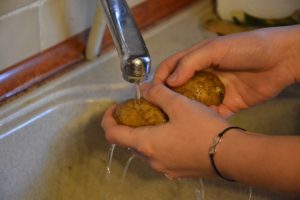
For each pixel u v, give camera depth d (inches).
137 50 17.3
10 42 23.3
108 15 18.9
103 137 26.9
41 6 23.9
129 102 20.2
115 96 26.4
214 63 22.6
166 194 27.0
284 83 23.7
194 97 21.0
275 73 23.3
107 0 19.3
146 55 17.3
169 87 21.5
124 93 26.6
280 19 30.8
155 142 18.6
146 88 21.0
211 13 33.0
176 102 19.0
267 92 24.0
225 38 22.2
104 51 28.1
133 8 29.7
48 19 24.7
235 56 22.3
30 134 23.7
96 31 25.6
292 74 23.3
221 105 24.5
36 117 23.9
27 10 23.2
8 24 22.7
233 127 17.9
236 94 24.5
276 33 22.6
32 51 24.9
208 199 26.7
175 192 27.0
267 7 30.2
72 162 26.2
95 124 26.4
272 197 26.7
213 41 22.2
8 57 23.7
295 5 30.0
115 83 26.5
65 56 26.4
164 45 29.6
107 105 26.2
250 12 30.8
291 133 29.9
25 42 24.1
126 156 27.0
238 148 17.2
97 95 26.1
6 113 23.3
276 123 29.7
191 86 21.2
